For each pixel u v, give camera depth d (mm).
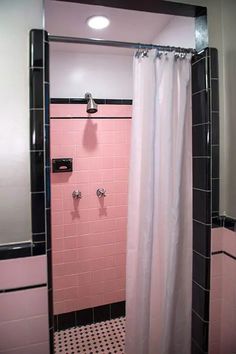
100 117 2018
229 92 1287
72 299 2023
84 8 1539
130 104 2084
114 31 1842
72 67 2090
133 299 1395
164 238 1386
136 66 1291
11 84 1076
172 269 1371
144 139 1303
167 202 1358
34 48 1067
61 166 1922
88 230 2027
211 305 1371
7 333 1113
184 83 1345
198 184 1371
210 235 1333
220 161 1333
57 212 1948
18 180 1099
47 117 1101
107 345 1819
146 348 1405
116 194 2078
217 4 1309
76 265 2016
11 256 1082
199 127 1344
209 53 1284
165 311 1390
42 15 1093
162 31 1837
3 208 1090
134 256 1376
